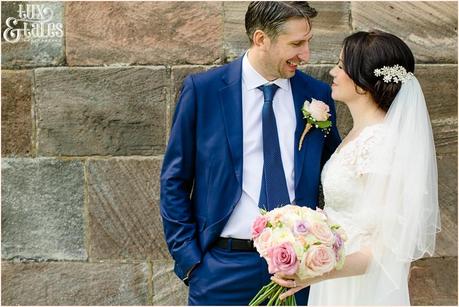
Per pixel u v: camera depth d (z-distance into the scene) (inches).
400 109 121.0
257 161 128.7
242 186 127.6
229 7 154.6
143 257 159.3
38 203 158.6
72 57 155.3
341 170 121.3
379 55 121.9
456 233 159.9
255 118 129.6
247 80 130.5
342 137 156.2
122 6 154.2
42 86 156.0
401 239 116.6
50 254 159.6
